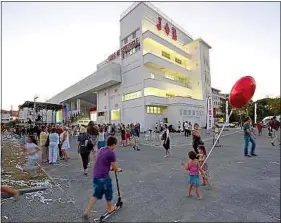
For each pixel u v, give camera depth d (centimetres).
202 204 537
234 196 589
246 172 848
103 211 508
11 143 2361
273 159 1108
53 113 6106
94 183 471
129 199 579
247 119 1223
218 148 1586
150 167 1000
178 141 2252
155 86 3975
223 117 7806
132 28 4262
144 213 489
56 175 877
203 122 4631
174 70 4488
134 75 4100
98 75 4753
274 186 673
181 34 5200
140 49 4012
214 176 795
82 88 5562
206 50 5375
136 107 3969
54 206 545
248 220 450
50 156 1152
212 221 446
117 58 4719
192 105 4266
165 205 534
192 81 5069
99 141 1198
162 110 4141
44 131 1233
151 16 4294
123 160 1201
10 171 942
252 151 1220
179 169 945
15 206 547
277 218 459
